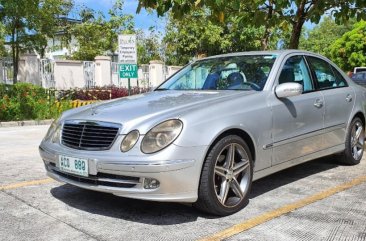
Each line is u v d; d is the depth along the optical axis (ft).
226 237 12.53
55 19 76.43
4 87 47.47
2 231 12.97
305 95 17.70
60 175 14.79
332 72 20.39
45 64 66.28
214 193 13.58
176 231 12.98
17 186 17.69
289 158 16.74
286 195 16.61
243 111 14.70
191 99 15.12
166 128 12.89
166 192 12.70
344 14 26.91
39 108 47.60
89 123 13.93
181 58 96.89
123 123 13.30
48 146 15.06
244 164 14.65
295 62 18.16
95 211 14.70
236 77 17.24
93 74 71.82
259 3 26.09
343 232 12.89
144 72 79.92
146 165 12.47
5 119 45.39
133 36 38.55
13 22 62.03
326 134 18.79
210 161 13.39
